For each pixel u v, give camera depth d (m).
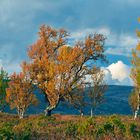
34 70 61.22
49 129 17.45
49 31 61.00
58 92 58.66
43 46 61.03
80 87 59.03
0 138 12.74
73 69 58.72
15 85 62.81
